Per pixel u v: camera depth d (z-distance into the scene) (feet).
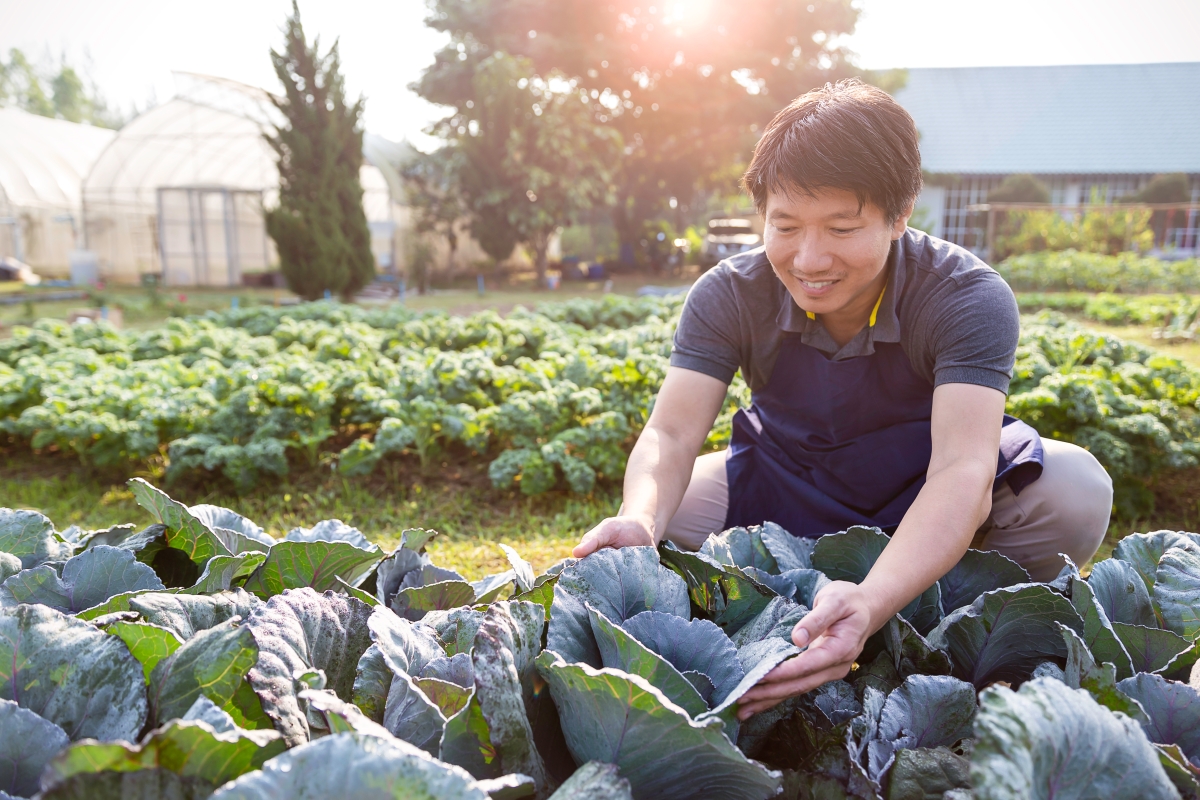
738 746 3.69
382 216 71.51
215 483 14.66
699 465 7.00
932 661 3.93
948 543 4.10
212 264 68.08
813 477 6.15
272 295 60.75
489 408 14.99
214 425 15.33
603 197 72.02
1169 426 14.20
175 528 4.99
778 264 4.78
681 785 3.03
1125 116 100.89
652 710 2.79
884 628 4.21
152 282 54.70
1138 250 69.87
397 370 18.01
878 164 4.25
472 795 2.35
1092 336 19.03
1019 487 5.80
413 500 13.69
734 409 14.21
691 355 5.85
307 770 2.35
